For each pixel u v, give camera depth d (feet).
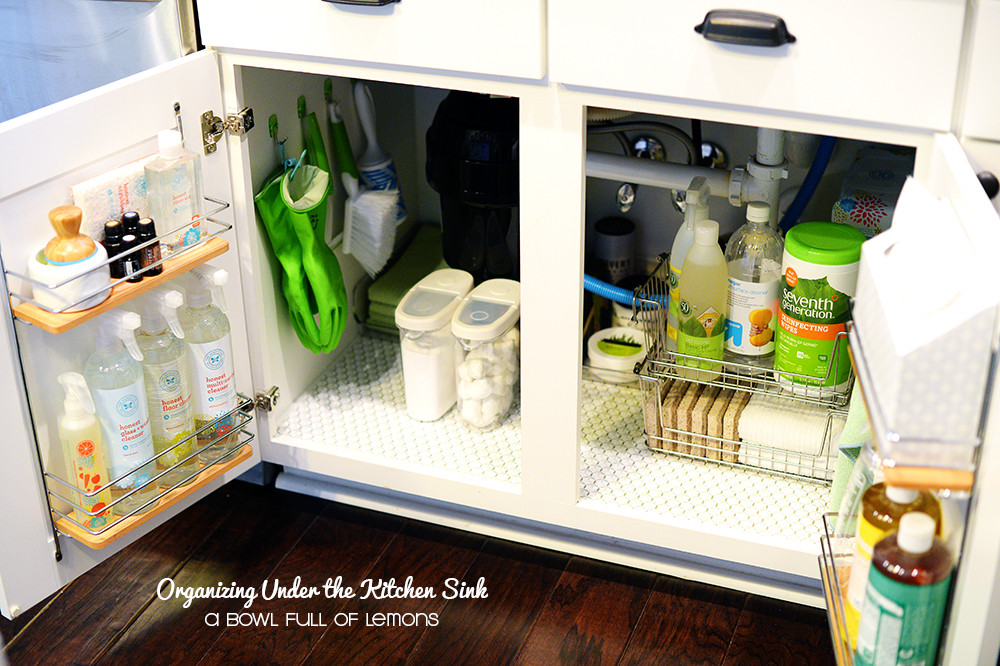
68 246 3.67
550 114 4.07
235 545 5.21
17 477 3.91
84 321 3.75
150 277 4.01
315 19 4.17
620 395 5.74
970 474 3.01
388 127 6.21
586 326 5.95
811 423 4.81
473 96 5.40
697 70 3.78
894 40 3.50
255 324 4.99
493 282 5.65
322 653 4.57
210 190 4.52
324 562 5.10
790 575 4.80
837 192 5.42
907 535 3.19
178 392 4.35
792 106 3.72
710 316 4.91
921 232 3.15
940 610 3.27
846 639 3.58
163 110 4.16
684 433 5.04
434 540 5.25
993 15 3.34
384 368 6.02
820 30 3.57
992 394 2.89
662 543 4.75
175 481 4.51
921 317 2.92
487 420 5.40
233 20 4.27
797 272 4.53
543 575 5.02
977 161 3.58
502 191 5.44
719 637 4.65
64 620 4.75
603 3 3.77
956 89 3.51
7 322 3.70
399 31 4.08
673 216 5.93
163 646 4.61
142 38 4.43
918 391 2.93
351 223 5.62
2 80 4.71
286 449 5.28
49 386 3.96
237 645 4.61
